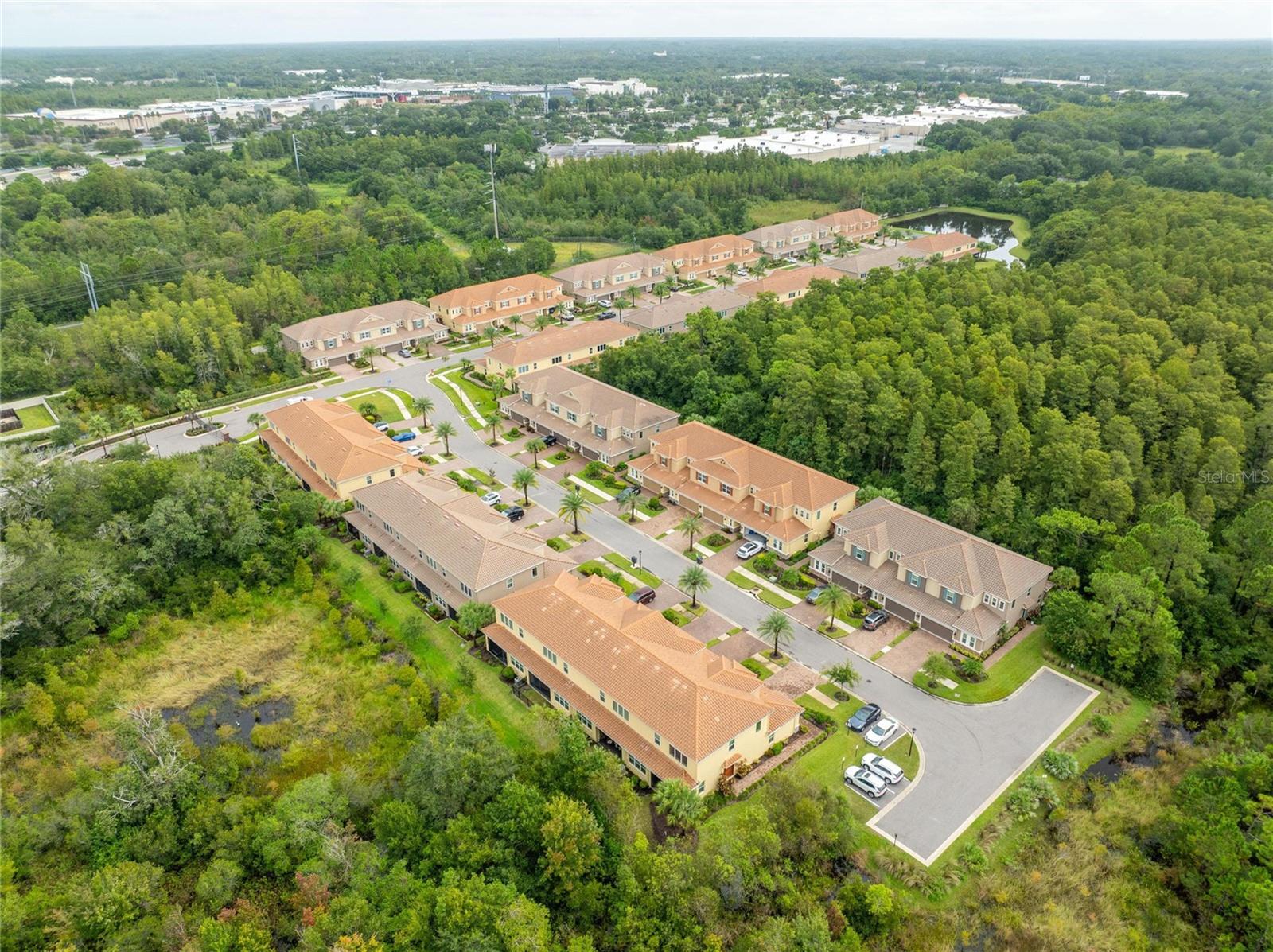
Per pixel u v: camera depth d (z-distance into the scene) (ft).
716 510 318.04
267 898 184.85
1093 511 287.07
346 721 234.17
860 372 348.79
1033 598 266.77
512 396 422.00
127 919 174.91
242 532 288.51
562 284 592.60
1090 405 337.93
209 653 260.62
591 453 376.07
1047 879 185.88
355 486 329.52
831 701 235.20
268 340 465.47
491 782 190.29
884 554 282.36
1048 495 296.51
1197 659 249.96
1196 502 285.84
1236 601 258.37
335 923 163.32
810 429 344.69
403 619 272.31
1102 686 240.94
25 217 635.66
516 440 394.73
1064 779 207.92
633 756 207.41
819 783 203.62
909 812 199.82
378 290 544.21
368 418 409.49
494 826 181.98
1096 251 512.22
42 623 255.29
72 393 416.46
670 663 219.82
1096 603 242.58
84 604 258.98
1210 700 238.68
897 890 181.88
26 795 210.59
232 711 239.71
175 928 174.91
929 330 409.08
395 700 237.25
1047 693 238.48
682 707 205.05
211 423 406.00
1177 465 303.07
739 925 172.24
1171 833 193.36
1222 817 185.37
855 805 201.67
